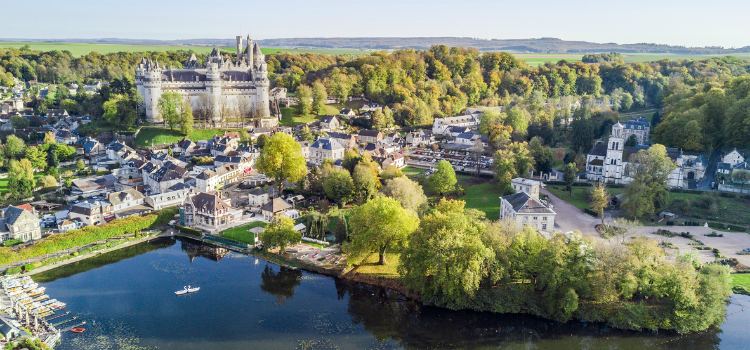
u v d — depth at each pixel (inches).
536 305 5300.2
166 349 4591.5
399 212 5994.1
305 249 6879.9
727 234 6968.5
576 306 5019.7
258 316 5211.6
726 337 4891.7
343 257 6589.6
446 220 5438.0
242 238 7239.2
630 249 5364.2
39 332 4749.0
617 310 5142.7
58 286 5777.6
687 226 7313.0
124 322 5029.5
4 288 5487.2
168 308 5329.7
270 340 4783.5
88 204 7677.2
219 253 6865.2
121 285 5836.6
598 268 5260.8
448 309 5413.4
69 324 4963.1
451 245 5137.8
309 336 4869.6
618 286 5182.1
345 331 4977.9
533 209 6747.1
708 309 4945.9
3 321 4692.4
